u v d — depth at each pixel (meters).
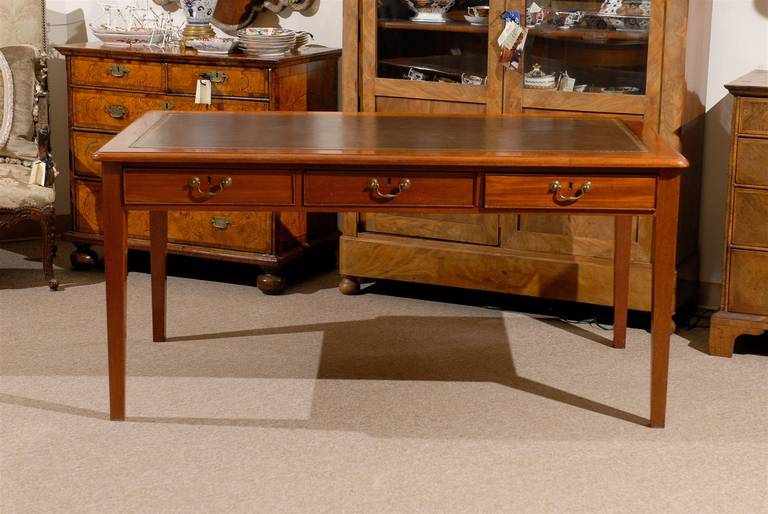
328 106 5.50
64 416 3.76
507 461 3.45
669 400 3.93
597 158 3.45
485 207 3.55
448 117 4.22
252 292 5.18
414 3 4.83
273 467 3.40
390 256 5.00
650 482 3.32
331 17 5.55
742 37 4.73
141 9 5.94
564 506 3.17
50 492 3.24
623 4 4.44
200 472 3.37
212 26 5.69
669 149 3.60
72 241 5.49
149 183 3.54
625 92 4.51
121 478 3.33
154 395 3.93
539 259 4.73
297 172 3.54
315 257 5.59
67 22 6.09
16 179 5.13
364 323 4.75
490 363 4.28
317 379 4.10
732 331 4.33
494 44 4.69
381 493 3.24
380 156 3.47
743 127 4.18
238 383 4.05
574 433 3.65
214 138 3.73
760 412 3.84
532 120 4.16
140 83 5.20
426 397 3.94
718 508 3.17
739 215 4.26
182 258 5.74
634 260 4.59
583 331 4.66
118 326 3.66
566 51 4.59
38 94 5.08
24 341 4.47
